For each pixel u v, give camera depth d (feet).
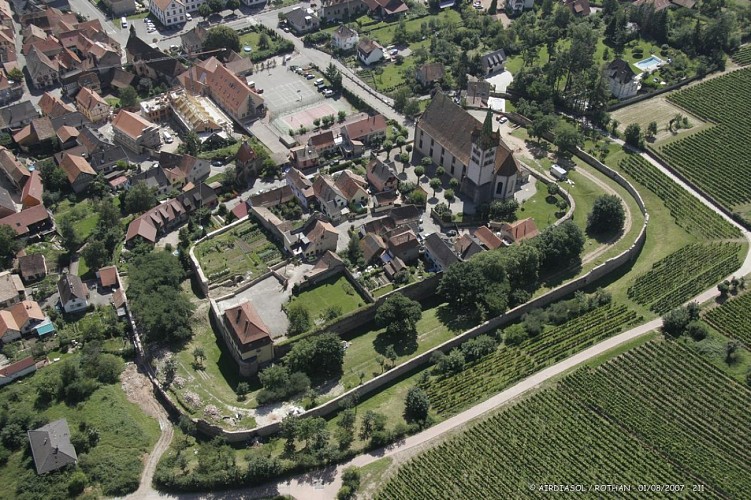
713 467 625.41
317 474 626.64
